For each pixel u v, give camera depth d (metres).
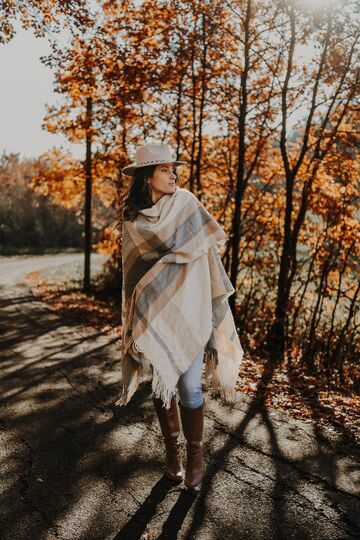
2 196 55.59
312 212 11.00
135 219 2.89
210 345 3.12
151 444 3.72
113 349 7.56
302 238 11.76
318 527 2.63
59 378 5.71
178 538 2.51
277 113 11.79
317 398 5.36
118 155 14.35
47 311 12.19
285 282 11.21
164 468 3.30
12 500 2.89
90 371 6.07
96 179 16.38
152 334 2.82
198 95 12.11
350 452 3.65
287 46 10.54
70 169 16.16
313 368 9.54
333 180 10.67
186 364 2.84
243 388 5.49
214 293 3.05
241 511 2.77
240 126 11.11
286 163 10.92
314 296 11.59
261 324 12.41
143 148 2.90
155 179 2.89
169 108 13.06
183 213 2.86
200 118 12.01
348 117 11.13
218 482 3.10
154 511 2.76
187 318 2.86
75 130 13.97
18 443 3.75
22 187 55.41
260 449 3.66
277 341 11.13
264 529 2.60
